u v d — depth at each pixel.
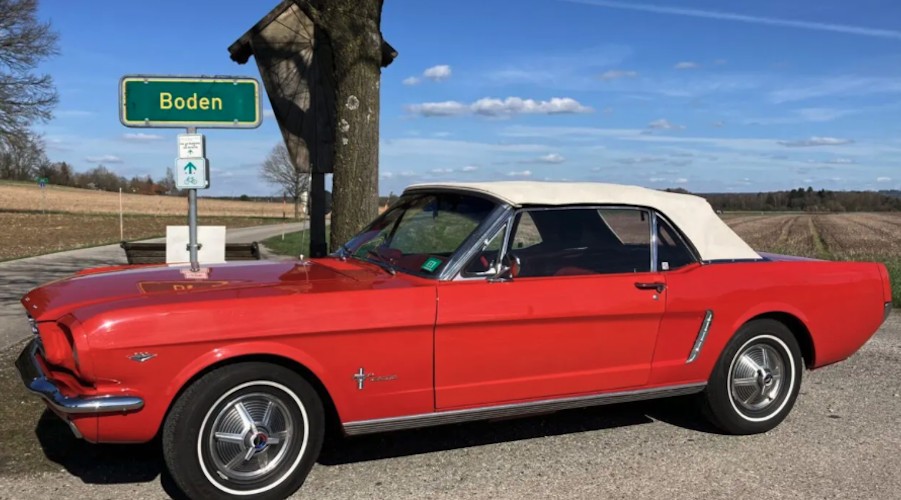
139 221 44.88
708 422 4.61
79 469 3.60
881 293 4.77
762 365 4.40
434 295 3.47
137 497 3.31
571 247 3.98
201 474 3.13
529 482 3.62
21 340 6.52
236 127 5.73
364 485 3.55
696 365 4.17
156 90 5.59
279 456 3.31
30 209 53.44
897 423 4.66
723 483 3.65
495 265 3.67
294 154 8.21
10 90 34.62
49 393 3.02
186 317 3.04
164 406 3.04
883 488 3.60
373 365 3.39
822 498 3.47
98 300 3.18
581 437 4.33
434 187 4.46
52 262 15.21
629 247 4.10
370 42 6.25
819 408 4.98
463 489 3.52
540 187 4.03
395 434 4.32
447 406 3.60
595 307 3.80
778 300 4.34
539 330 3.71
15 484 3.40
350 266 4.14
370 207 6.40
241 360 3.21
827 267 4.58
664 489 3.56
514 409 3.76
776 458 4.01
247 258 7.85
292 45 8.12
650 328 4.00
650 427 4.54
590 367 3.89
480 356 3.61
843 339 4.63
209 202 85.94
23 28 34.25
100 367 2.93
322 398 3.51
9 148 35.94
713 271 4.20
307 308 3.23
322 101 8.20
